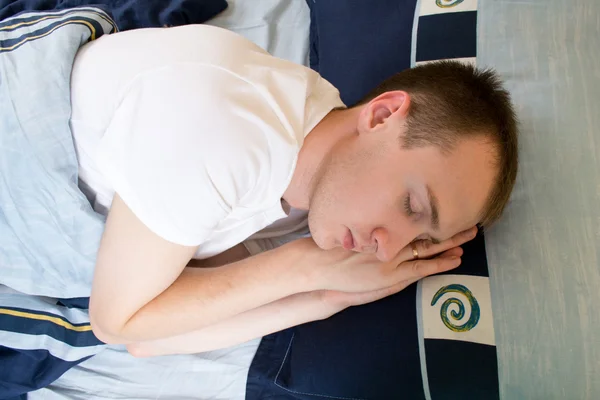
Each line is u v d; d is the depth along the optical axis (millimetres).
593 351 691
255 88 731
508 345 742
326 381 849
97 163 791
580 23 852
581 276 726
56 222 904
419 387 775
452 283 816
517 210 807
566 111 813
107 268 759
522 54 876
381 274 846
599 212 743
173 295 851
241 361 969
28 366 969
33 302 989
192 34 782
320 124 790
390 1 1066
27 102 848
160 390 964
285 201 860
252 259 903
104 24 918
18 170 882
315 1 1195
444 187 715
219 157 684
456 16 965
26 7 1212
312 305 911
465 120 718
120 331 818
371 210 741
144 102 720
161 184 685
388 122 746
